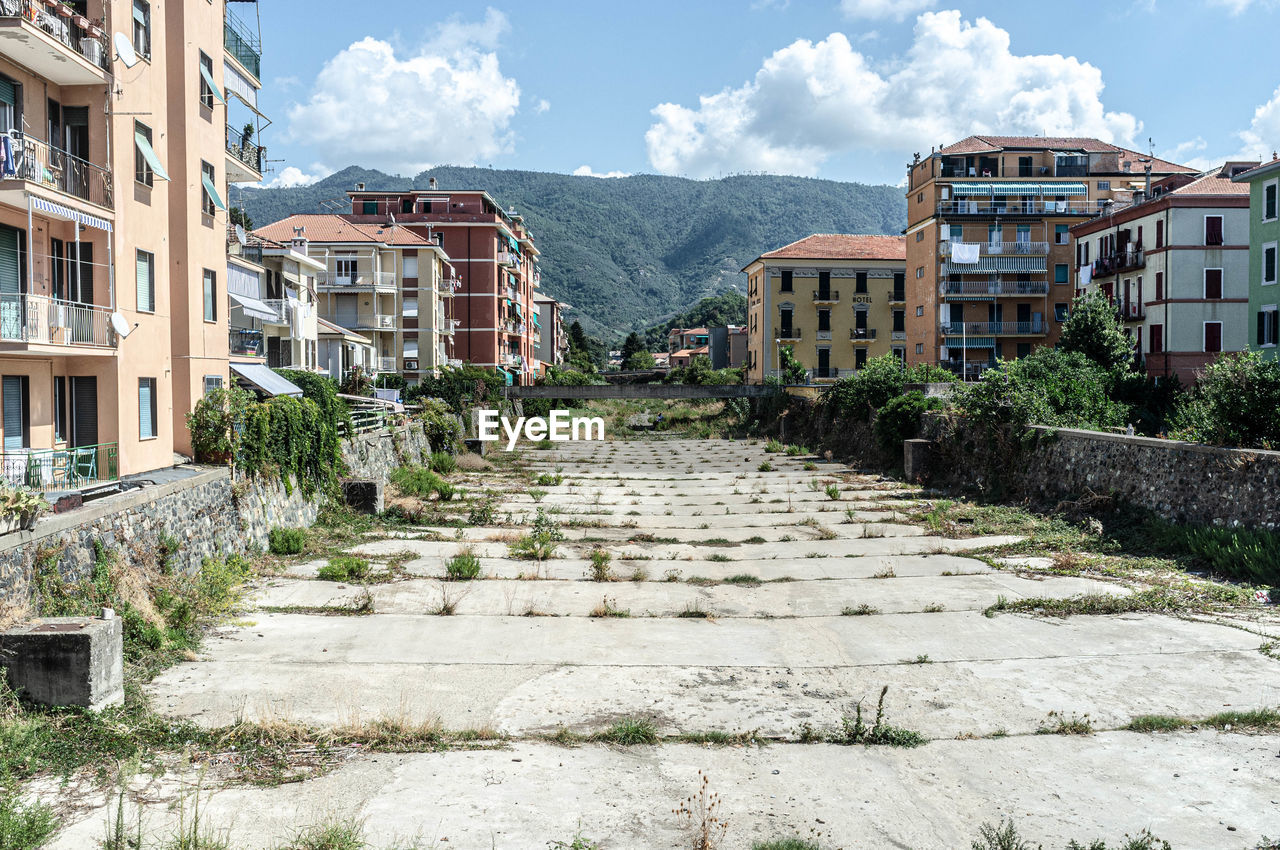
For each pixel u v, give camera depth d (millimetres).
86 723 10203
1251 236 35750
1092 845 7957
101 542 13711
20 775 9141
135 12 20250
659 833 8234
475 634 14844
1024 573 19219
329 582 18234
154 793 8875
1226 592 16469
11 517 11695
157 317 20938
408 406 48344
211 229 23953
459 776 9430
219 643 13953
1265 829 8289
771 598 17641
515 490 34094
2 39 16062
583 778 9453
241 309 29938
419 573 19344
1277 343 34281
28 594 11695
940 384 42719
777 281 78625
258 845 7828
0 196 16031
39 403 18047
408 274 61656
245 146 28297
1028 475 28547
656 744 10430
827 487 33344
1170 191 46406
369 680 12430
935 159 64062
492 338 72312
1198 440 21141
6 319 16172
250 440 20828
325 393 32562
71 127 18672
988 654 13758
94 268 18875
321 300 58125
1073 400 29750
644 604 17109
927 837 8227
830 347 78750
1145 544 20703
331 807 8641
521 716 11242
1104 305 43656
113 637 10938
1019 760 9961
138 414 19875
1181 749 10148
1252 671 12617
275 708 11234
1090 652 13672
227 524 19094
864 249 80312
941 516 26484
